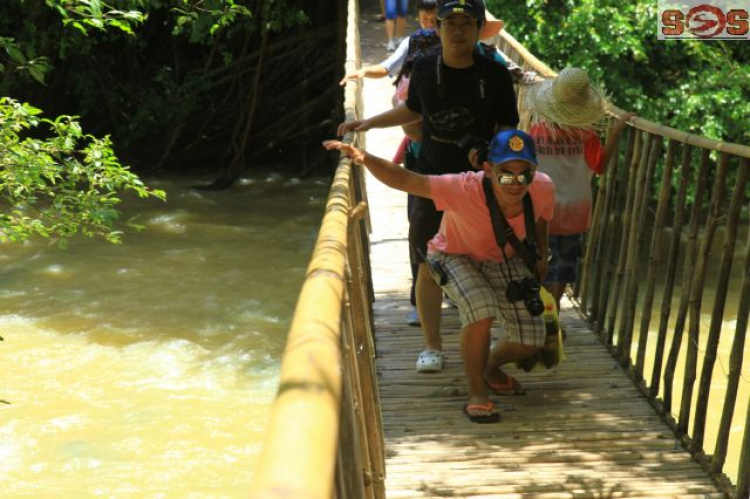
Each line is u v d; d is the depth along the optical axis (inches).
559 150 245.0
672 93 746.2
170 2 718.5
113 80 815.1
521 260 205.2
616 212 265.6
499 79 216.8
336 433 55.9
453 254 206.4
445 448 204.4
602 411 223.3
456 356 253.1
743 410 413.4
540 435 210.8
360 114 402.0
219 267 578.6
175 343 448.8
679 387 433.7
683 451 205.0
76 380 406.0
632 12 753.0
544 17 745.0
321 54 877.2
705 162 208.1
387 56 684.7
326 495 46.4
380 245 366.6
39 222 352.5
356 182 233.0
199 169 859.4
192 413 377.4
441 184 192.7
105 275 553.6
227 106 864.3
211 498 316.5
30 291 520.7
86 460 339.0
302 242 644.7
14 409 375.2
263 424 370.3
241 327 475.2
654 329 519.5
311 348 67.4
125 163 842.8
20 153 336.5
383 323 281.9
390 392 232.5
